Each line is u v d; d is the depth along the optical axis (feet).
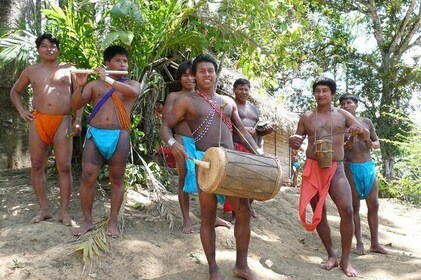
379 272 14.65
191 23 18.60
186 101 12.52
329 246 15.25
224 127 12.71
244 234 12.53
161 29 17.75
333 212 23.84
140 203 17.02
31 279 11.73
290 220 19.65
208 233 12.34
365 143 17.47
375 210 17.46
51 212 16.02
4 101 23.82
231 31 18.85
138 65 18.01
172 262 13.35
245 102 18.48
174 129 16.03
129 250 13.34
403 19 57.36
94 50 17.99
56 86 15.02
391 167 54.54
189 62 16.88
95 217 15.48
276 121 33.14
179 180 15.85
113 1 17.46
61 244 13.28
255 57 20.95
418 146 39.04
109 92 14.01
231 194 11.18
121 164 14.16
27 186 18.92
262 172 11.30
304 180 15.03
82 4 17.06
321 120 15.02
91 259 12.65
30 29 19.01
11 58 17.07
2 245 13.23
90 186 13.99
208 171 11.13
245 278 12.69
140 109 19.63
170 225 15.51
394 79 55.52
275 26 19.45
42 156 15.16
